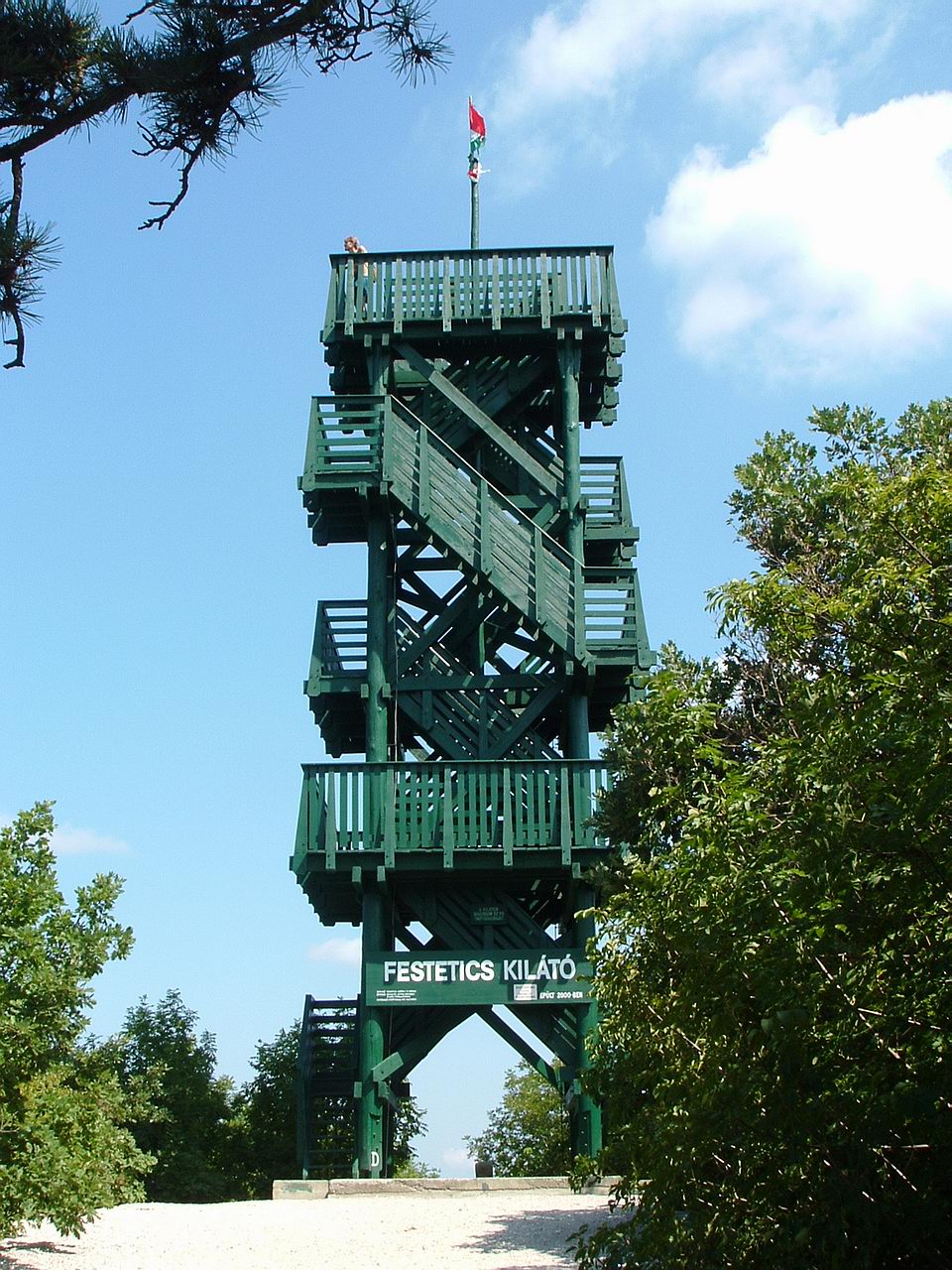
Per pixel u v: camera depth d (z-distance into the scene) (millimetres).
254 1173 29406
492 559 25391
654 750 10625
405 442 25984
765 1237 9078
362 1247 16594
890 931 8141
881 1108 7840
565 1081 24172
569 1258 15656
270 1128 29719
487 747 25641
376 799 24516
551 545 26359
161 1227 18281
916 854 7957
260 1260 15578
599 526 26906
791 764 8664
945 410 18922
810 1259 8828
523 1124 47031
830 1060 8203
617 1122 10992
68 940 13383
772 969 8273
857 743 8109
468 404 26562
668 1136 9562
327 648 26344
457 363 27531
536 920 27359
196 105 8289
